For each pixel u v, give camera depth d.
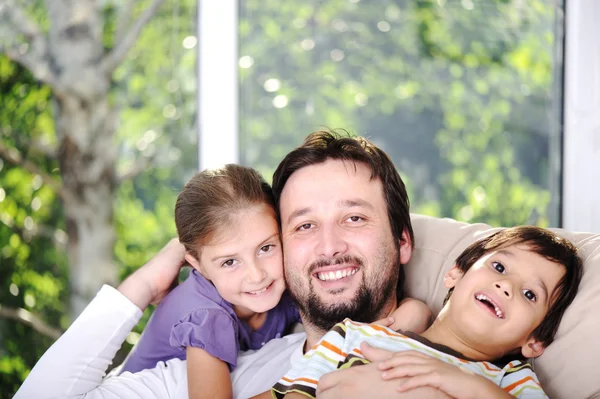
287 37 2.46
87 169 2.42
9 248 2.39
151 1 2.42
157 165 2.46
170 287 1.58
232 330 1.42
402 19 2.48
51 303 2.42
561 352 1.22
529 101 2.52
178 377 1.40
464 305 1.26
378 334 1.28
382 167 1.41
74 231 2.43
